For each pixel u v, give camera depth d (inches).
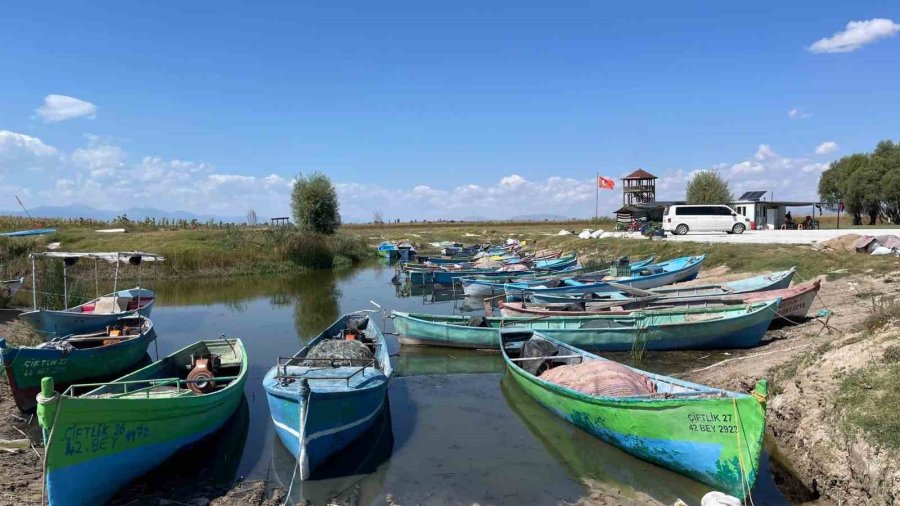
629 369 420.5
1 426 401.1
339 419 354.3
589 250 1566.2
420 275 1237.7
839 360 356.5
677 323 572.7
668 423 321.4
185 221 2276.1
